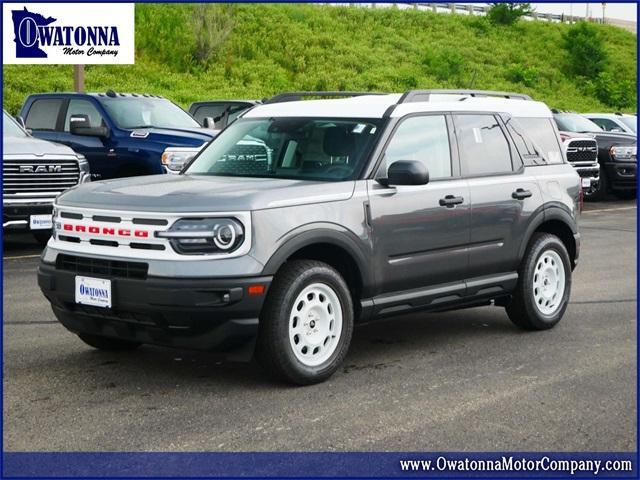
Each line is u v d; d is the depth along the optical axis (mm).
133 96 14914
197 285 5543
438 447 4828
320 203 6043
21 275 10406
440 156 7004
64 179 12297
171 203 5703
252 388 5883
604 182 21578
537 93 50031
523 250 7562
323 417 5289
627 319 8242
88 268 5969
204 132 14266
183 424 5141
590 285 9977
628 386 6016
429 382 6074
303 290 5875
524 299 7590
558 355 6879
